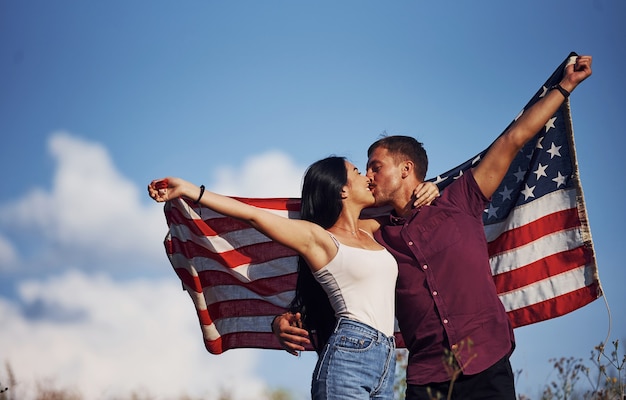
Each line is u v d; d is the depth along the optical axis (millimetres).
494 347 6566
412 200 7227
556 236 7770
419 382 6633
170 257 7977
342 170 6820
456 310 6645
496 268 7926
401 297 6785
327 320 7031
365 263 6344
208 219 7824
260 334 8047
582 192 7684
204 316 8031
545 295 7762
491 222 7941
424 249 6797
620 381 7617
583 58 7098
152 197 6031
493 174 6969
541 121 6941
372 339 6223
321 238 6348
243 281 7957
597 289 7652
